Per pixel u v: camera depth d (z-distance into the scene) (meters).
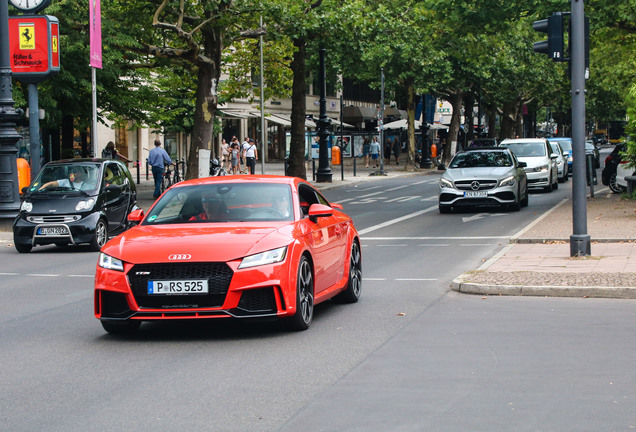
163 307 9.61
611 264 14.78
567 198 33.28
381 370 8.23
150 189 43.41
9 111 25.75
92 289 14.39
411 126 63.78
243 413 6.84
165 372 8.35
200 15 34.19
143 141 62.34
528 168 36.50
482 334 9.89
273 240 9.88
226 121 72.06
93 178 21.47
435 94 70.81
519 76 74.69
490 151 29.23
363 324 10.66
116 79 35.53
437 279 14.53
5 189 25.81
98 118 38.44
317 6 37.09
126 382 7.99
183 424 6.58
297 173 46.34
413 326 10.47
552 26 15.57
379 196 37.88
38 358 9.13
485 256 17.48
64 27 31.77
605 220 22.53
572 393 7.27
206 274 9.54
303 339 9.79
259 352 9.16
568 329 10.09
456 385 7.60
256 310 9.63
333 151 64.50
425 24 52.28
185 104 51.50
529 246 18.30
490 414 6.67
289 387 7.65
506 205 29.14
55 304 12.88
